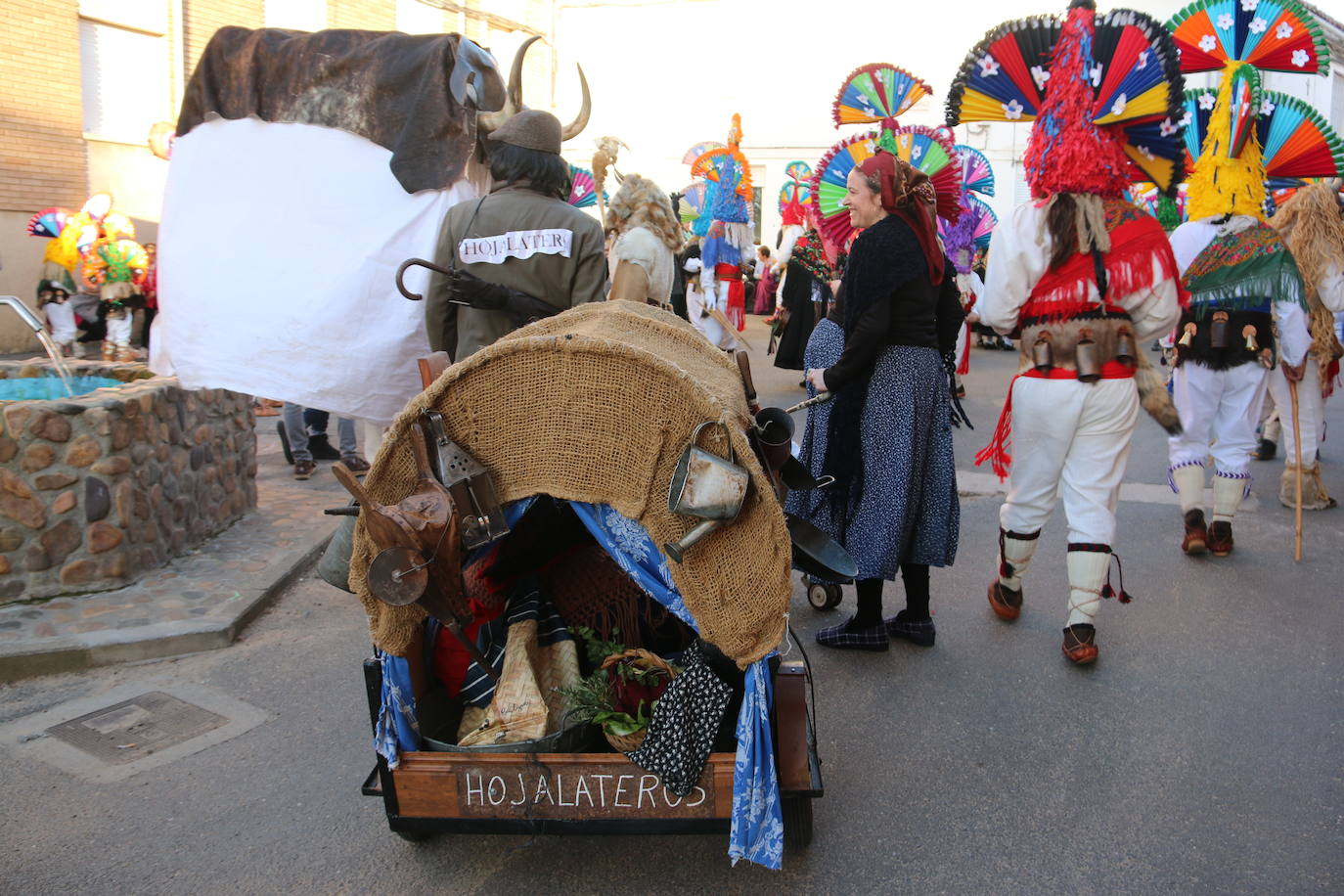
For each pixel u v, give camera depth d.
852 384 3.95
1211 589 5.00
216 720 3.65
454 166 4.15
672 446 2.39
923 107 11.53
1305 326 5.28
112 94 13.20
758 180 24.03
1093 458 4.05
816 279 9.40
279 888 2.71
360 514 2.51
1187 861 2.83
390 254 4.16
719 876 2.78
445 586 2.43
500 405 2.46
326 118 4.21
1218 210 5.38
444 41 4.15
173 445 5.12
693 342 2.92
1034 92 4.15
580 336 2.40
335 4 15.95
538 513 3.01
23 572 4.45
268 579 4.84
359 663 4.13
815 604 4.75
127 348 9.73
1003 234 4.00
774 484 2.70
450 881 2.75
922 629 4.30
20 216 12.23
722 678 2.58
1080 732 3.58
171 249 4.32
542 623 2.93
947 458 4.04
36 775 3.27
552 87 22.75
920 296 3.88
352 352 4.21
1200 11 5.25
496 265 3.62
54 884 2.72
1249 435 5.43
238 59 4.25
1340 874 2.77
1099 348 3.93
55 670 4.00
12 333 12.24
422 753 2.62
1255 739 3.52
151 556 4.91
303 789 3.20
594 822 2.62
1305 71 5.18
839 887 2.73
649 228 4.25
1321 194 5.87
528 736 2.64
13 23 11.93
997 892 2.71
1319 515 6.36
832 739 3.53
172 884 2.73
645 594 3.19
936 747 3.47
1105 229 3.85
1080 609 4.10
